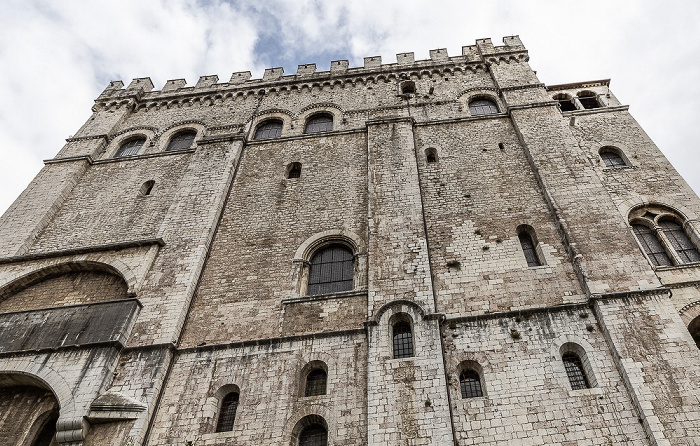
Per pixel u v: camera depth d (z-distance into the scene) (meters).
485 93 29.36
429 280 18.09
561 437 13.98
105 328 17.66
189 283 19.59
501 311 17.34
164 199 25.22
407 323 17.23
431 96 29.92
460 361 16.06
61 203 26.03
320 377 16.81
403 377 15.30
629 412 14.21
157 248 21.31
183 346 17.92
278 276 20.14
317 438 15.41
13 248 23.00
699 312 17.16
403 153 23.92
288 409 15.62
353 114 29.19
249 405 15.88
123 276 20.28
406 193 21.70
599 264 17.81
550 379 15.26
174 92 35.00
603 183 22.59
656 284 16.84
